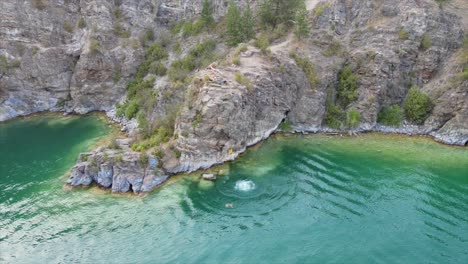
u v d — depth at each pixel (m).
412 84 63.59
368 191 43.22
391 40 64.25
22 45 75.25
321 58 64.44
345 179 45.91
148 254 34.62
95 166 45.50
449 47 63.69
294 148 54.84
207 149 49.53
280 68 60.31
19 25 75.00
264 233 36.88
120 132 64.94
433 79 63.09
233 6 69.62
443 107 58.72
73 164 53.00
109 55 76.31
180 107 55.09
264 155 52.66
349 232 36.62
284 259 33.69
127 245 35.78
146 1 83.12
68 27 78.81
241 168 49.09
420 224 37.34
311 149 54.50
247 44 66.00
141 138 53.56
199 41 75.69
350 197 42.09
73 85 75.81
